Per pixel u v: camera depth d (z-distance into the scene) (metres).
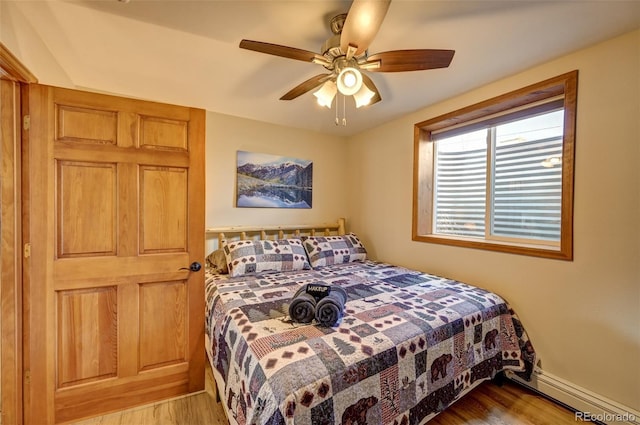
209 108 2.62
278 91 2.25
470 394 1.79
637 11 1.31
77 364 1.52
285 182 3.13
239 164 2.85
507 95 1.97
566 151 1.69
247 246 2.45
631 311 1.47
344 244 2.96
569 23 1.41
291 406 0.91
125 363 1.61
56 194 1.47
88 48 1.64
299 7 1.31
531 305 1.85
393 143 2.93
